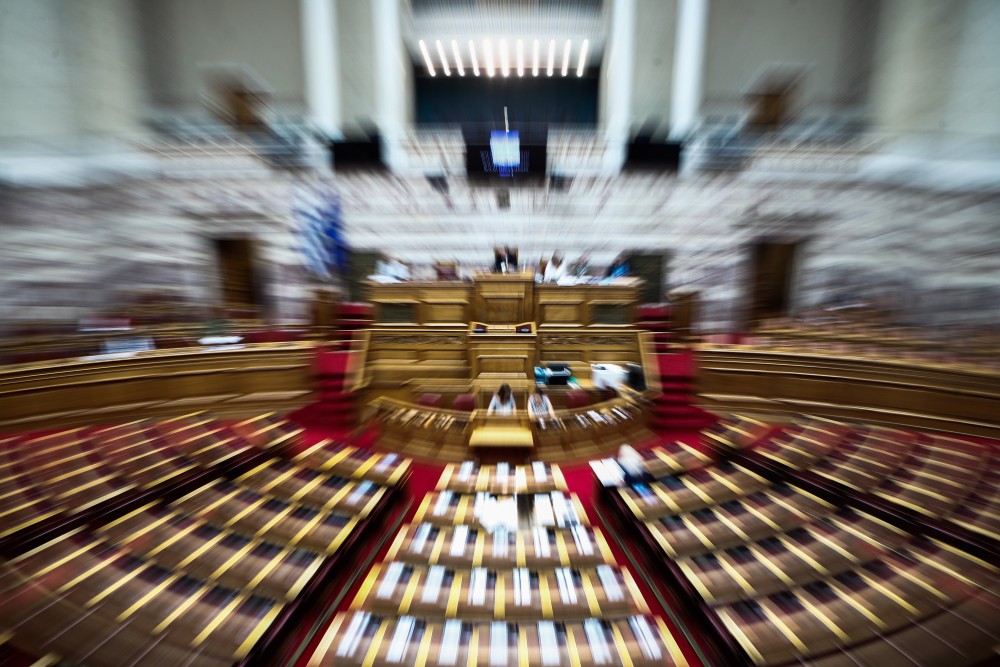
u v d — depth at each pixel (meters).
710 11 13.42
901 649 2.85
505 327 7.92
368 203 13.58
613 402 6.79
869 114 13.38
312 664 2.79
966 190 11.80
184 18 13.77
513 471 5.21
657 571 3.94
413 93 15.90
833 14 13.27
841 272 12.60
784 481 4.98
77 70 13.06
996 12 11.50
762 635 2.96
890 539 3.97
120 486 4.73
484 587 3.42
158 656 2.80
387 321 8.08
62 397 6.46
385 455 5.53
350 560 4.05
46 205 12.56
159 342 7.82
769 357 7.26
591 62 15.58
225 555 3.75
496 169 13.45
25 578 3.39
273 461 5.39
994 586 3.37
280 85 14.08
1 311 10.70
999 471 5.04
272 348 7.52
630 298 8.21
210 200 13.33
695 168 13.27
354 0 13.80
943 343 7.66
